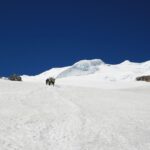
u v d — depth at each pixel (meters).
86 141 18.47
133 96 45.12
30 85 50.22
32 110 26.11
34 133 19.23
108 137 19.72
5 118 22.19
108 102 35.38
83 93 43.84
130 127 22.81
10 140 17.48
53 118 23.58
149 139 19.98
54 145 17.30
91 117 25.05
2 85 46.56
